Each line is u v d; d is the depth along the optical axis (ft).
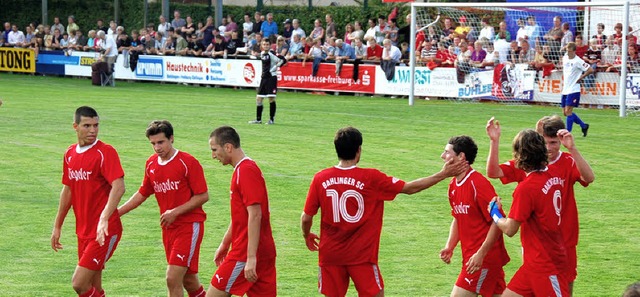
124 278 55.21
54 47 228.22
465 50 163.73
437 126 125.29
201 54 200.34
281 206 74.79
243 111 145.59
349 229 42.75
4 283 53.88
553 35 156.56
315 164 93.91
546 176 42.39
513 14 169.17
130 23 255.91
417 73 169.99
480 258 42.63
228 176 87.56
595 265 58.23
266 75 126.72
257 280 44.04
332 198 42.75
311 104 158.30
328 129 122.11
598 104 150.51
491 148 46.01
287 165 93.20
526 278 42.75
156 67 208.74
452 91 165.78
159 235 65.67
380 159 96.73
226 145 43.73
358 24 182.29
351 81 178.19
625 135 117.60
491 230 42.50
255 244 42.70
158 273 56.29
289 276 55.93
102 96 172.24
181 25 217.77
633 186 83.46
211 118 135.03
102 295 49.08
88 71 219.61
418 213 72.64
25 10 270.05
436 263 58.80
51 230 66.90
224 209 73.97
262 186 43.42
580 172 43.91
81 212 47.55
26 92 178.91
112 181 46.37
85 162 46.85
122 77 215.10
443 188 82.53
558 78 154.40
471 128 122.93
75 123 46.88
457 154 43.32
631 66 146.92
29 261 58.85
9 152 100.99
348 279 43.96
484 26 167.02
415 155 99.30
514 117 137.28
